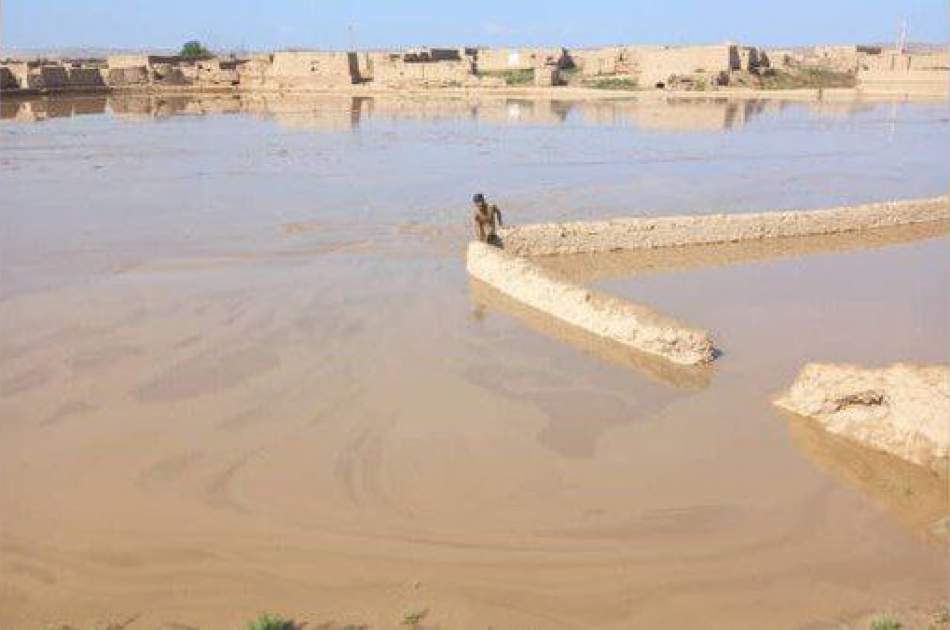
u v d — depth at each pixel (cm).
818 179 2686
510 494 813
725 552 725
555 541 738
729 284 1553
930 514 779
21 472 848
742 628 629
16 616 644
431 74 7394
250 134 3875
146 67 7638
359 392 1034
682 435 938
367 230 1891
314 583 681
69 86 6738
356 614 643
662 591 673
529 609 651
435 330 1260
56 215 2023
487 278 1505
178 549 726
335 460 872
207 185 2456
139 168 2769
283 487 822
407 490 818
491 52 8181
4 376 1077
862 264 1706
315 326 1267
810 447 910
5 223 1931
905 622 619
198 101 6191
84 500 799
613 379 1091
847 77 7331
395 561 709
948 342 1241
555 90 6644
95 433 928
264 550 724
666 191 2445
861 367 941
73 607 655
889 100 5972
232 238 1800
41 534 746
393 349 1180
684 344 1150
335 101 6228
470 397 1027
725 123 4478
